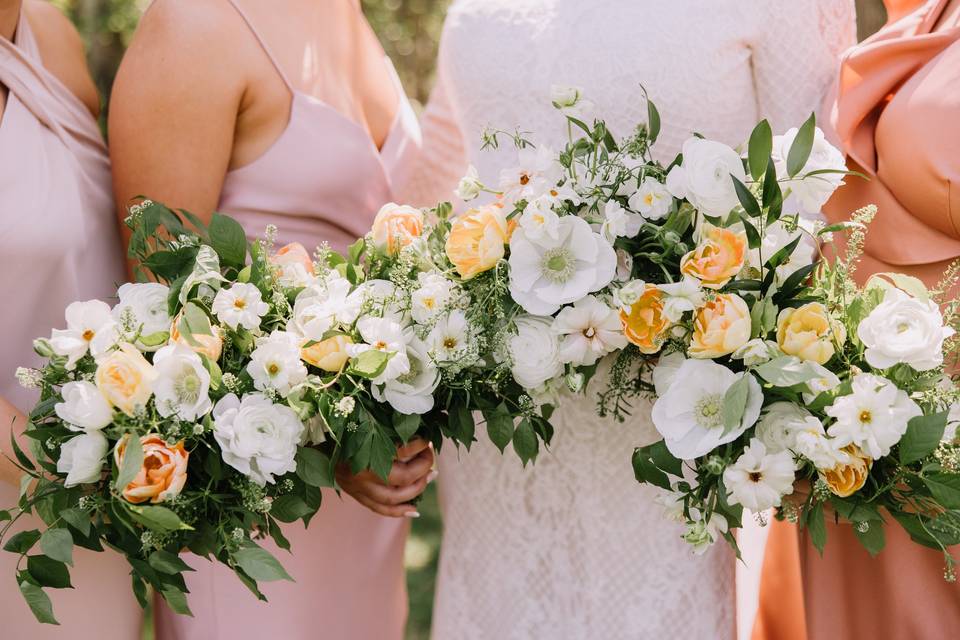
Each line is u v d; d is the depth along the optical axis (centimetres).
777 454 145
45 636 193
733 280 155
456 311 159
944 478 141
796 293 155
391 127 240
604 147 167
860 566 201
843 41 196
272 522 157
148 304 155
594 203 161
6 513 148
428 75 874
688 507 156
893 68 186
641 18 187
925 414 149
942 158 176
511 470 209
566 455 203
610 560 204
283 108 212
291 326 158
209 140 201
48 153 196
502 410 164
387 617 238
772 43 189
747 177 154
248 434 144
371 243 170
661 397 153
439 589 226
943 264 185
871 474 151
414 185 236
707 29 186
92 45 726
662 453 154
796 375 142
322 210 217
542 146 162
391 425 163
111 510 145
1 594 186
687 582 203
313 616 222
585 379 167
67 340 147
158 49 199
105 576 204
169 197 199
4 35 199
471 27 202
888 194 189
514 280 156
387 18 858
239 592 215
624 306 151
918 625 192
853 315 152
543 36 194
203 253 154
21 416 175
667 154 191
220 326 155
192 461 150
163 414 142
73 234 195
